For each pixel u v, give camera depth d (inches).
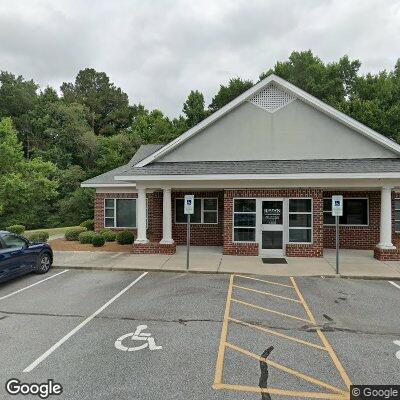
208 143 584.1
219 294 356.5
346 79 1667.1
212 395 179.0
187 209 466.3
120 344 238.1
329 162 542.9
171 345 236.8
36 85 2263.8
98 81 2362.2
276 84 564.1
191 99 1946.4
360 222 619.2
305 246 536.1
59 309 310.0
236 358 218.5
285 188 541.6
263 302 331.0
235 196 552.4
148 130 1841.8
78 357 219.3
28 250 419.5
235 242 553.6
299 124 563.8
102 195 772.6
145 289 375.6
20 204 1212.5
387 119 1387.8
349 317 290.8
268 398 177.0
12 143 1202.6
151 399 175.5
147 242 571.8
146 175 537.0
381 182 511.5
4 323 276.8
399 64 1648.6
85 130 1651.1
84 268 474.6
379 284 395.5
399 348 232.4
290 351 228.4
